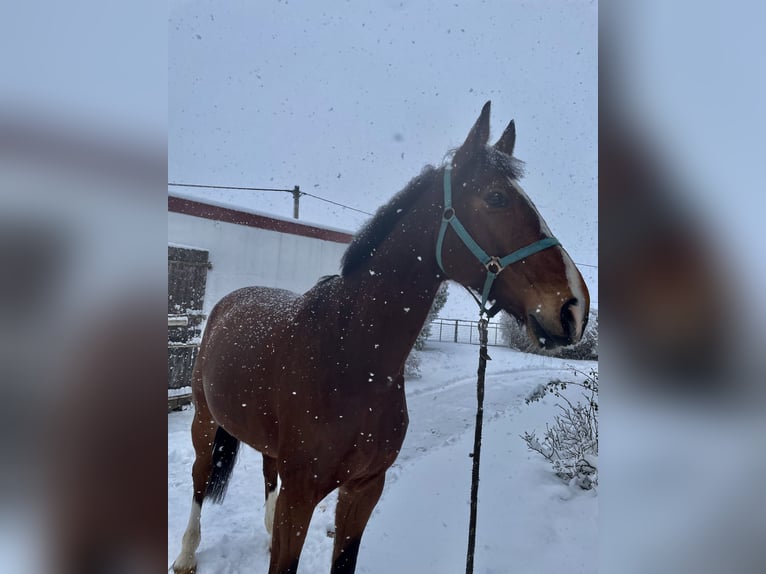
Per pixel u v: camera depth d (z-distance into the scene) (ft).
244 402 6.09
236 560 7.67
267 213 18.19
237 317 7.28
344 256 5.57
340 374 4.97
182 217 15.81
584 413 10.52
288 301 6.91
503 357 28.86
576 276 4.52
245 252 17.47
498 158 4.90
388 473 11.00
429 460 11.59
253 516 9.27
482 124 4.93
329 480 5.02
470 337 38.55
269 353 5.83
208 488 7.84
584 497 9.05
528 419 14.66
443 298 27.66
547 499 9.09
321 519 9.11
